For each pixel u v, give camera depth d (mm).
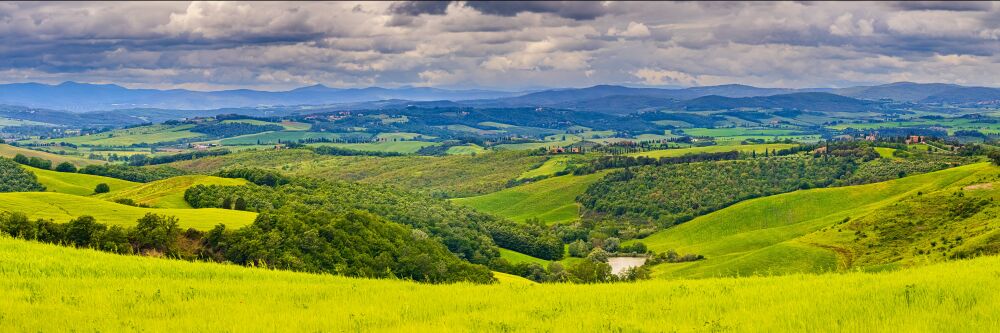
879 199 189000
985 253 78125
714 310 24578
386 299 29047
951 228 107562
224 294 30453
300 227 83938
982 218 103438
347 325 22719
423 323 23094
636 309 25297
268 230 81938
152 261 43125
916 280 28594
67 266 37781
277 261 74625
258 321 23266
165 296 29156
